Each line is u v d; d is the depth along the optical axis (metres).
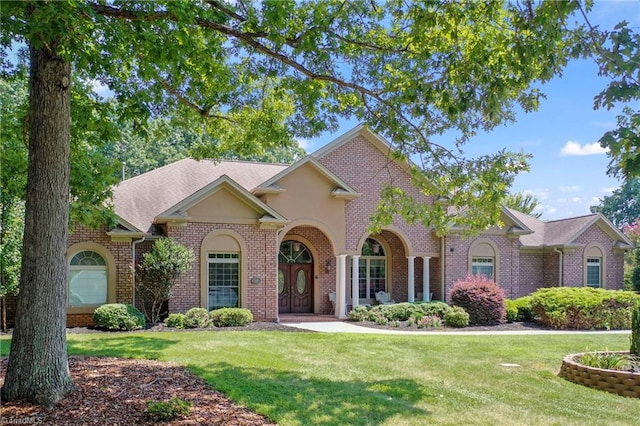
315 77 9.46
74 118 9.97
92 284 17.59
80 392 7.41
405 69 9.38
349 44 9.30
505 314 20.30
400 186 22.83
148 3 7.32
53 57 7.13
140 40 7.31
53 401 6.91
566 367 10.20
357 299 22.00
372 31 9.48
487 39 8.15
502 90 7.68
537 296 20.45
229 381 8.73
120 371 9.03
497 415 7.44
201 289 18.62
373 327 18.67
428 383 9.37
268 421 6.73
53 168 7.18
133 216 19.20
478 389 9.04
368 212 22.48
